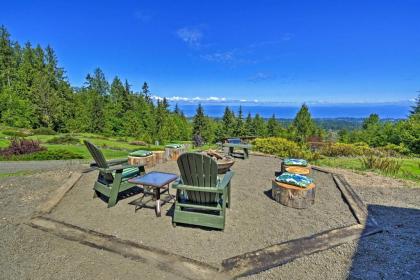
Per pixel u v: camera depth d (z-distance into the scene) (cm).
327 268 200
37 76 2531
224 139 892
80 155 1020
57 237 244
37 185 420
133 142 2128
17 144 1011
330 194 382
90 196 362
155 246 230
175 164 592
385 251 227
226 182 274
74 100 2902
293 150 841
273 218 293
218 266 200
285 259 209
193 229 265
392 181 483
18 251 221
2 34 2938
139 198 357
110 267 199
